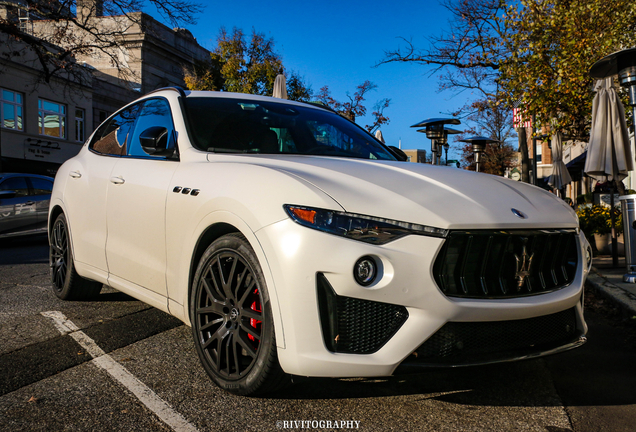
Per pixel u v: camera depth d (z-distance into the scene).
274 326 2.16
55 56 19.50
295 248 2.11
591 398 2.55
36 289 4.97
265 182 2.36
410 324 2.12
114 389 2.54
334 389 2.56
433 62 16.72
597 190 11.23
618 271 6.34
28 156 25.36
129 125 3.85
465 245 2.20
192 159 2.93
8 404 2.36
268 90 31.05
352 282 2.07
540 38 11.40
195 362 2.94
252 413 2.28
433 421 2.24
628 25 10.29
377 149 3.71
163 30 36.44
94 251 3.73
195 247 2.64
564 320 2.50
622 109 6.63
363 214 2.15
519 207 2.45
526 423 2.25
